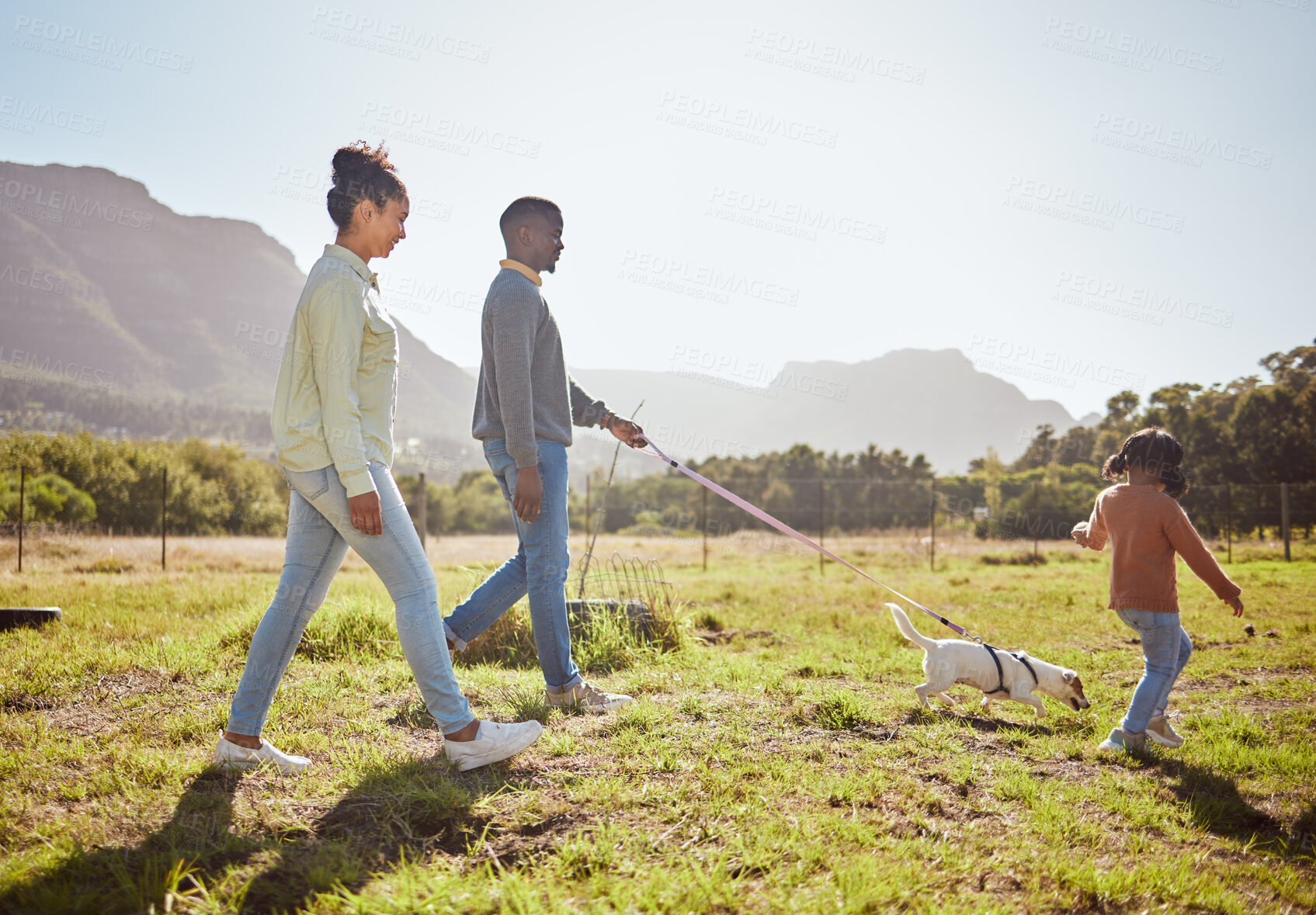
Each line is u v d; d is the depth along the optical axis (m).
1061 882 1.89
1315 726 3.53
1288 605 7.94
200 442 38.25
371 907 1.57
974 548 20.94
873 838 2.07
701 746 2.83
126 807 2.10
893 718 3.44
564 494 3.29
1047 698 4.01
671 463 3.78
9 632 4.79
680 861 1.88
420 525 13.31
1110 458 3.46
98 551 13.91
